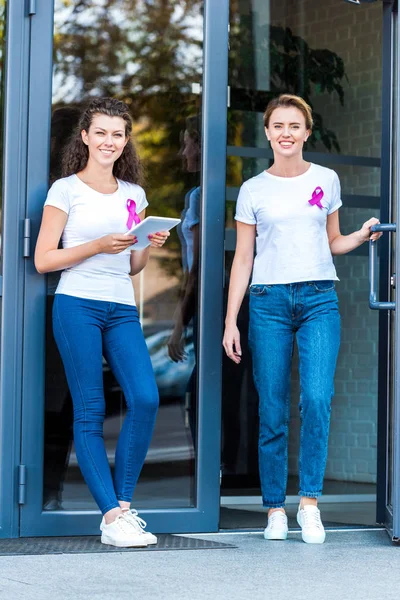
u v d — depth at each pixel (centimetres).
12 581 358
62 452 458
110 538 426
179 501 477
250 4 620
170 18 489
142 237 417
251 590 349
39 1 457
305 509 457
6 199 450
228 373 621
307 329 457
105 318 435
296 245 457
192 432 480
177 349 486
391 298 500
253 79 618
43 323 452
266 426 462
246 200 464
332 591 349
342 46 648
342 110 653
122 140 441
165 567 389
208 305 480
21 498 446
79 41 471
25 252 450
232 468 620
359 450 682
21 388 449
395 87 498
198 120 491
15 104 452
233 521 523
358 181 649
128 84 482
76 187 438
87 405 429
